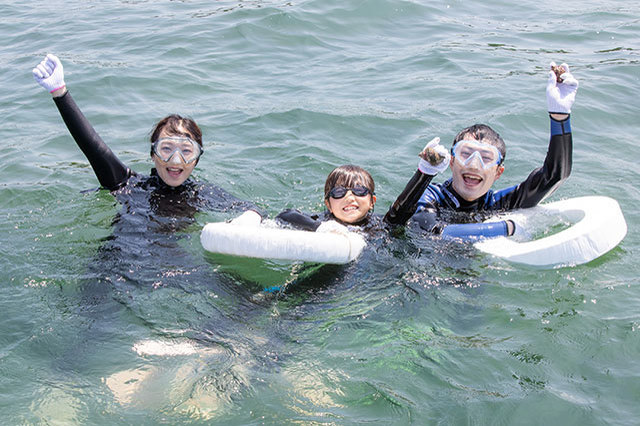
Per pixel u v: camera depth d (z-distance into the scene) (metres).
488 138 4.76
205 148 6.28
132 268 4.01
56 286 3.82
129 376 3.08
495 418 2.86
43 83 4.53
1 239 4.38
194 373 3.11
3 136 6.50
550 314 3.66
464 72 8.37
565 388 3.05
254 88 7.87
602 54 9.00
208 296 3.75
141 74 8.09
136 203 4.85
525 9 11.38
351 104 7.33
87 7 11.44
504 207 5.02
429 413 2.88
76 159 6.02
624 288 3.94
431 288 3.92
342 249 3.92
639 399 2.97
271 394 2.99
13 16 10.98
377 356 3.27
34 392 2.97
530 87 7.81
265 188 5.52
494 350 3.33
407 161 6.04
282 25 9.98
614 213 4.53
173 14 10.73
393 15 10.66
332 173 4.63
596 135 6.70
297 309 3.69
